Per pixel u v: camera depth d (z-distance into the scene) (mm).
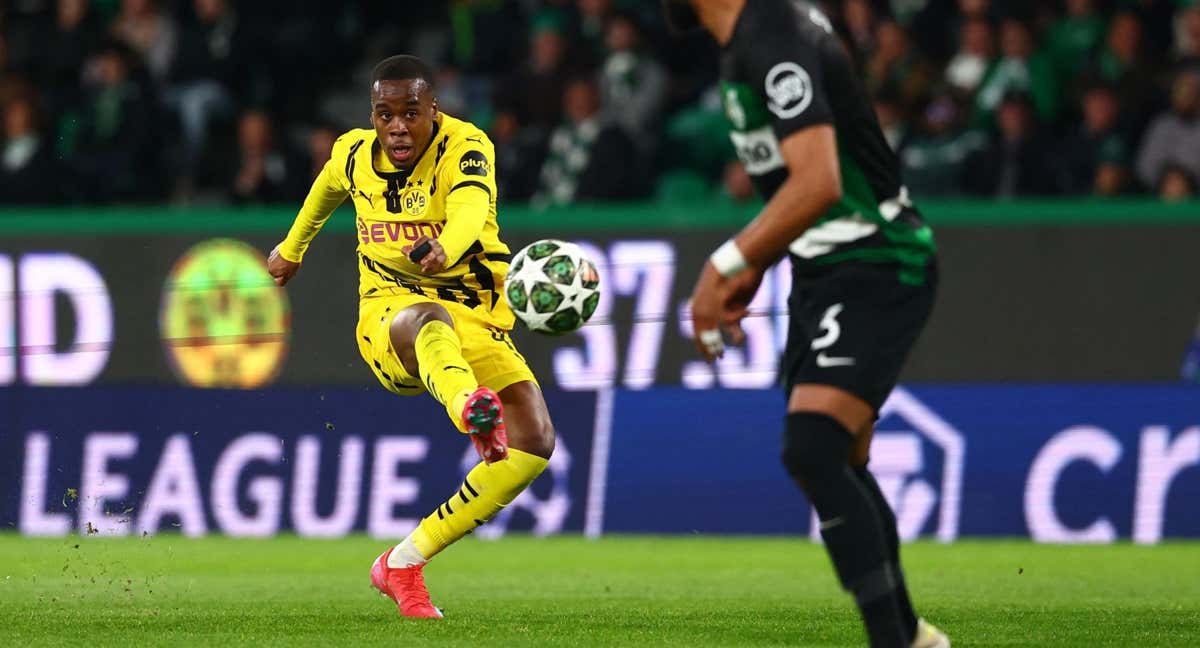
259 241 38250
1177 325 36562
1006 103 42562
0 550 34125
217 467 38125
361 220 21484
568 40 48312
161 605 23266
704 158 47344
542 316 19000
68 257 38562
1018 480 36875
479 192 20562
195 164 48188
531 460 20969
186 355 38344
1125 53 45844
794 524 37312
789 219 14234
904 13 50156
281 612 21984
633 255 37531
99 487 38219
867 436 16344
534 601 24500
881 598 14641
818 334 15000
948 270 37219
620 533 37688
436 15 57094
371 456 37906
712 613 22312
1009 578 29031
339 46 53750
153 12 52938
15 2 53969
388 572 21219
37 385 38500
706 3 15023
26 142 45875
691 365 37531
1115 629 20188
